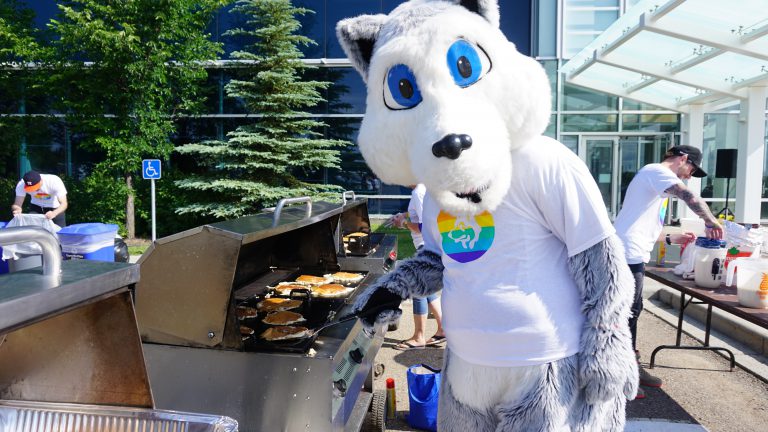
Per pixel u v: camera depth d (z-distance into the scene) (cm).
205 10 1184
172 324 216
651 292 685
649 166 379
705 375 430
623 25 766
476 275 171
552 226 165
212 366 214
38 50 1124
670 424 344
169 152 1231
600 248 158
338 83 1438
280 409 210
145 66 1115
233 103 1451
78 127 1192
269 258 403
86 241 410
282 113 1216
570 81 1138
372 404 316
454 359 186
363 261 427
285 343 225
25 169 1489
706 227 361
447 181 143
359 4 1428
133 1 1079
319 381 205
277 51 1216
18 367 138
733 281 354
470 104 149
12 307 99
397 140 162
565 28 1392
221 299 209
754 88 849
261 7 1192
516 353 164
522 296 163
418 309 484
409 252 957
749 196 870
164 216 1291
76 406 134
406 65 155
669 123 1380
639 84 1027
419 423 329
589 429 166
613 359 157
